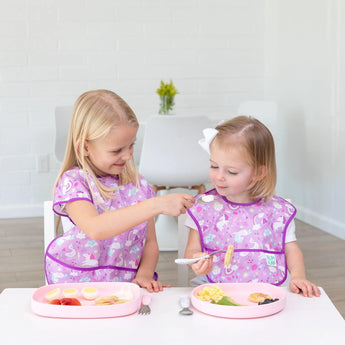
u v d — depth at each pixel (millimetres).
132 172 1391
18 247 3324
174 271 2836
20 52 4008
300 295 1124
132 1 4137
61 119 3789
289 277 1427
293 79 3947
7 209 4109
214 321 980
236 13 4312
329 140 3521
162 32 4211
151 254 1427
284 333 930
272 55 4262
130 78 4203
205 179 3131
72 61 4094
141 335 920
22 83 4035
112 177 1370
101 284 1136
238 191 1309
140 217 1112
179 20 4227
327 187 3574
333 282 2658
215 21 4285
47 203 1453
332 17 3414
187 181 3109
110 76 4168
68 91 4117
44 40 4035
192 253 1374
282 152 4141
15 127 4066
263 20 4352
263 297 1093
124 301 1050
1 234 3633
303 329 947
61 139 3805
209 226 1385
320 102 3602
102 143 1229
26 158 4109
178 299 1093
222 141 1278
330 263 2949
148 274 1365
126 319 989
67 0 4035
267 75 4359
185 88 4301
